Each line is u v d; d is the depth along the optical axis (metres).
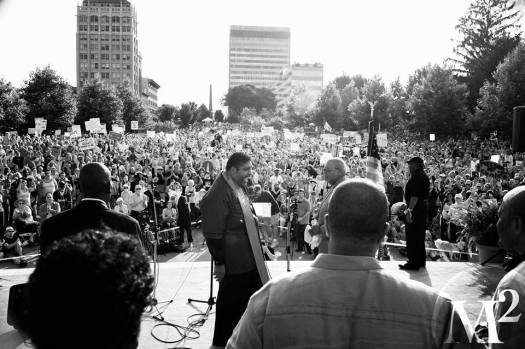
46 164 21.00
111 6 151.62
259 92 149.88
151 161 23.78
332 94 75.88
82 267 1.04
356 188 1.64
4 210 13.89
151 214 12.77
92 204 3.04
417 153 33.72
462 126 50.84
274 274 6.69
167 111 116.94
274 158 29.12
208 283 6.36
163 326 4.81
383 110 60.50
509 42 54.28
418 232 6.63
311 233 4.73
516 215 2.05
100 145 31.11
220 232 3.97
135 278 1.10
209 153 29.80
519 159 28.08
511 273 1.83
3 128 45.34
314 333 1.46
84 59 152.38
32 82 52.62
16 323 2.18
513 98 43.91
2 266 11.40
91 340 1.01
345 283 1.52
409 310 1.46
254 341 1.54
